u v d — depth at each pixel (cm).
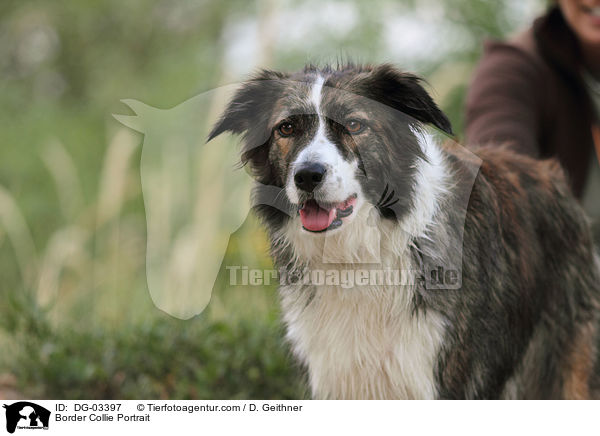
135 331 601
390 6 966
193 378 564
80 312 784
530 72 520
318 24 982
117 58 1437
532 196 461
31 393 549
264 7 831
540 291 463
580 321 485
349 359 420
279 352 558
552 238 468
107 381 557
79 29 1490
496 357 435
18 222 993
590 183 536
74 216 968
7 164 1138
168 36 1484
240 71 967
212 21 1400
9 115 1309
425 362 408
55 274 840
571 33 528
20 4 1505
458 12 937
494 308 428
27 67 1527
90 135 1228
